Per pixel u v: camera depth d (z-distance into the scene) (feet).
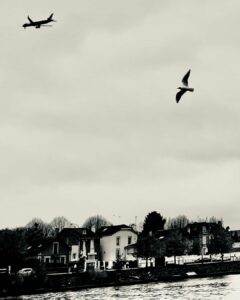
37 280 214.07
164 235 432.66
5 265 216.74
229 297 185.37
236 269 311.06
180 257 330.54
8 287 202.49
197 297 187.11
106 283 239.91
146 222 498.69
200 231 431.02
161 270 271.49
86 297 194.29
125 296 195.52
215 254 351.87
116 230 358.02
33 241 349.61
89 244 357.00
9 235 217.97
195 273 287.89
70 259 329.72
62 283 224.74
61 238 332.19
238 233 497.87
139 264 307.58
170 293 202.59
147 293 204.64
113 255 350.84
